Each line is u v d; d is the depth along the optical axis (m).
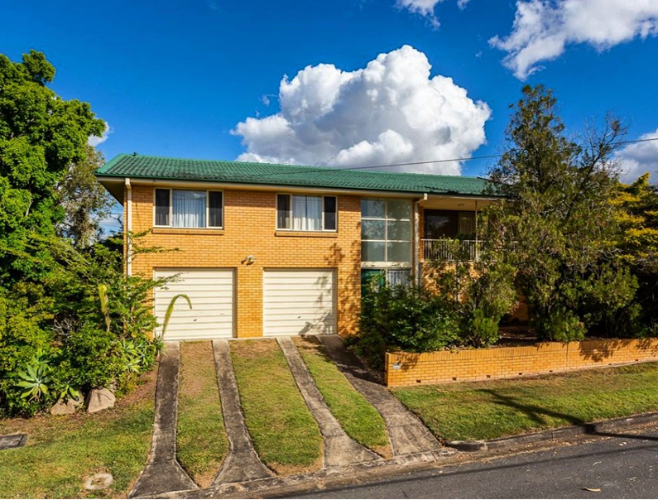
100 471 5.77
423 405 8.14
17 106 13.03
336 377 9.82
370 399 8.57
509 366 10.23
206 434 6.93
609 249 11.41
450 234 17.86
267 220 13.37
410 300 10.61
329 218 14.08
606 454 6.44
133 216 12.35
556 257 11.20
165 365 10.32
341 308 13.90
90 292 8.73
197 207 12.95
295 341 12.83
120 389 8.50
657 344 11.88
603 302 11.22
